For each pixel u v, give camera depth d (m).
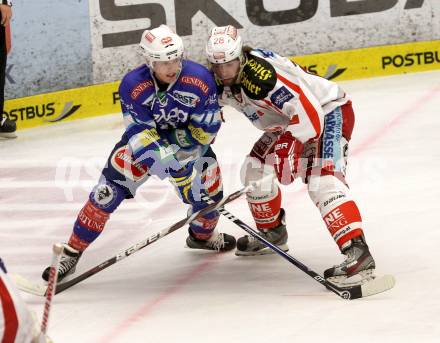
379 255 10.62
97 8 18.72
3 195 14.23
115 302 9.81
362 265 9.31
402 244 10.93
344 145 9.92
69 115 18.84
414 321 8.67
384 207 12.36
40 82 18.48
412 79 19.86
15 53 18.06
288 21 19.95
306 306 9.29
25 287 9.87
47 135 17.84
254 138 16.53
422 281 9.71
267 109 9.71
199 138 9.90
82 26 18.66
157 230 12.33
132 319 9.30
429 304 9.06
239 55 9.30
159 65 9.05
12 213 13.38
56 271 6.74
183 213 12.97
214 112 9.70
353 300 9.32
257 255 11.12
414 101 17.98
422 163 14.16
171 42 8.97
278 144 9.69
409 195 12.75
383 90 19.11
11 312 5.77
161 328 8.99
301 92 9.41
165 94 9.47
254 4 19.69
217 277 10.48
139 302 9.79
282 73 9.40
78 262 11.29
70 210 13.44
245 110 9.96
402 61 20.42
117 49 19.08
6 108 18.09
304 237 11.53
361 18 20.22
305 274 10.34
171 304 9.68
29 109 18.39
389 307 9.05
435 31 20.45
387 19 20.30
